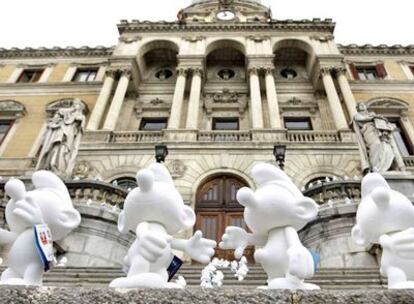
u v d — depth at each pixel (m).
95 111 20.33
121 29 25.98
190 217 3.92
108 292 2.29
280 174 4.00
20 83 24.34
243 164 16.78
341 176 16.45
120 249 10.23
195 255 3.69
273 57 23.02
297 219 3.66
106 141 18.31
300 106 22.00
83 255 9.96
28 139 20.84
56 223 3.82
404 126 20.73
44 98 23.72
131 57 23.22
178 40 25.02
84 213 10.57
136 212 3.71
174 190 3.93
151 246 3.33
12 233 3.73
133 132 18.84
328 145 17.45
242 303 2.22
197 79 22.12
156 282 3.12
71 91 24.08
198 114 20.78
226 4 31.94
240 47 24.62
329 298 2.25
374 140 13.80
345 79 21.77
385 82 23.48
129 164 17.17
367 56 26.31
